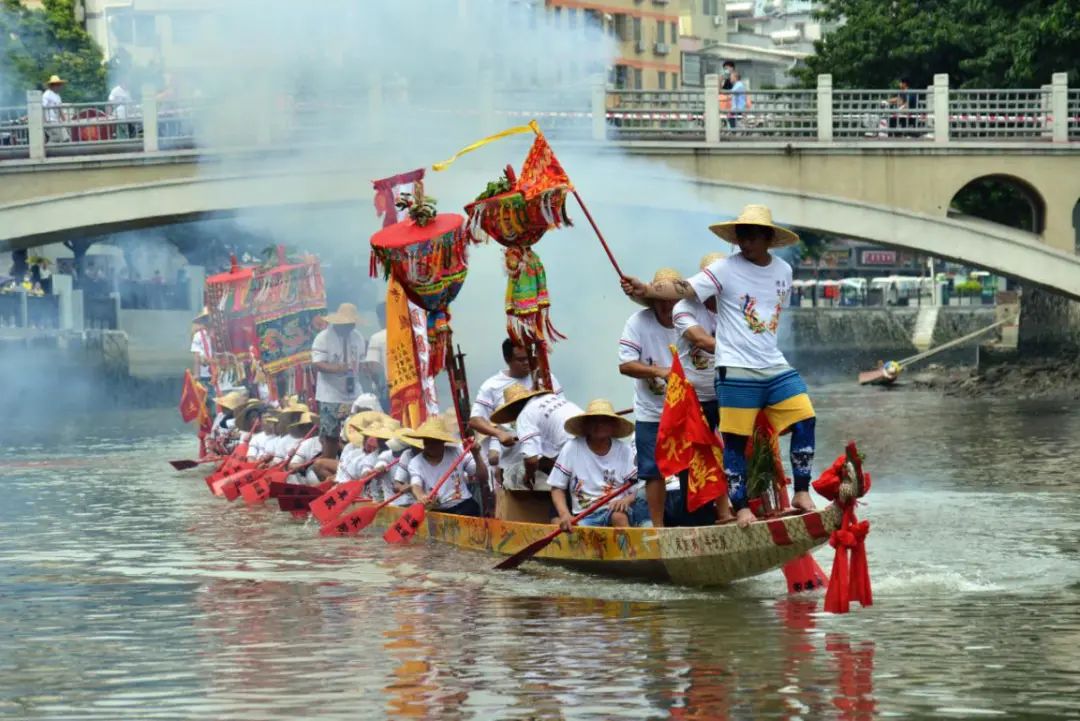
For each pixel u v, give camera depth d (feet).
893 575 55.36
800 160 152.05
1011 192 192.34
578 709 37.42
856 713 36.81
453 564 60.03
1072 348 189.37
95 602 53.06
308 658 43.39
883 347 299.99
